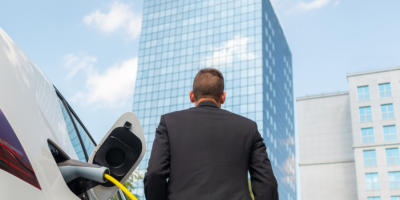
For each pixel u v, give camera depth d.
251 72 62.28
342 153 69.38
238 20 66.81
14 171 0.91
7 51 1.18
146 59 70.56
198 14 70.25
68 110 1.80
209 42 67.38
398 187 55.00
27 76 1.24
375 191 56.03
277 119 68.12
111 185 1.38
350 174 67.19
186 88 65.31
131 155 1.42
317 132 72.44
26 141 1.00
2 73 1.07
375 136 59.19
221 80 1.85
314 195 67.88
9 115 0.98
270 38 70.00
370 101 61.50
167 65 68.56
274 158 63.59
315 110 74.06
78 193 1.29
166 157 1.59
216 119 1.67
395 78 61.06
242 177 1.57
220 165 1.55
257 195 1.62
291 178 75.62
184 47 68.81
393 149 57.28
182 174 1.54
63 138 1.41
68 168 1.21
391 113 59.59
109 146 1.41
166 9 73.38
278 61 74.19
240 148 1.62
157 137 1.66
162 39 71.12
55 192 1.04
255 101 60.16
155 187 1.53
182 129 1.64
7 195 0.85
